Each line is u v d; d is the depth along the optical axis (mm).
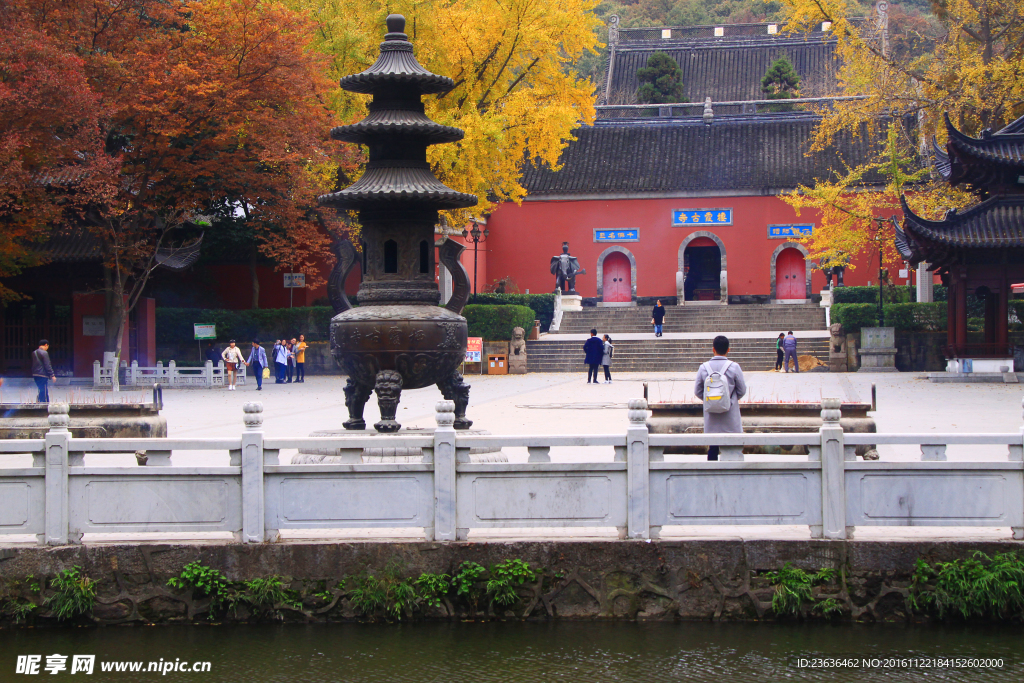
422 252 10570
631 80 55656
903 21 57094
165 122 25188
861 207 33750
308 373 34312
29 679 6863
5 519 7816
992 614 7617
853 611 7723
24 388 27734
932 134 31531
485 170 30141
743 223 44062
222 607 7797
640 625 7664
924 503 7746
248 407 7785
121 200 26203
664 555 7773
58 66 22000
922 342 31656
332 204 10422
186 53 25875
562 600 7781
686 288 45375
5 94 21000
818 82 52938
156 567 7824
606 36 67438
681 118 46594
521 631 7566
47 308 30922
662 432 11148
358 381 10359
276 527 7809
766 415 11336
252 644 7398
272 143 26391
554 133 30516
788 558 7797
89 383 29234
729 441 7789
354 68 29562
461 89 31375
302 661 7129
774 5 70000
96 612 7773
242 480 7789
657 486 7812
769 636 7477
